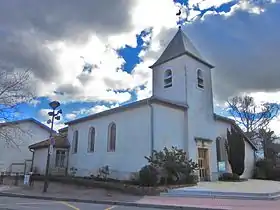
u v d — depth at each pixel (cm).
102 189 1914
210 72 2652
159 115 2100
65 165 2830
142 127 2102
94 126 2589
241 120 4428
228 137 2678
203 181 2270
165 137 2098
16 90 2580
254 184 2083
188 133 2248
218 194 1567
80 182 2098
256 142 4303
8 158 3378
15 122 3109
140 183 1858
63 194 1816
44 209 1202
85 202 1517
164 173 1895
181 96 2361
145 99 2125
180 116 2269
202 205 1272
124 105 2262
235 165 2594
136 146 2114
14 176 2644
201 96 2483
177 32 2644
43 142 3034
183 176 1967
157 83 2581
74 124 2861
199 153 2345
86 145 2625
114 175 2236
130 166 2125
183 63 2419
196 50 2595
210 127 2505
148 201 1435
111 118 2402
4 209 1188
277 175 3031
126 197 1619
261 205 1261
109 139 2384
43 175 2588
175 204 1315
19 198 1705
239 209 1154
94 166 2462
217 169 2466
